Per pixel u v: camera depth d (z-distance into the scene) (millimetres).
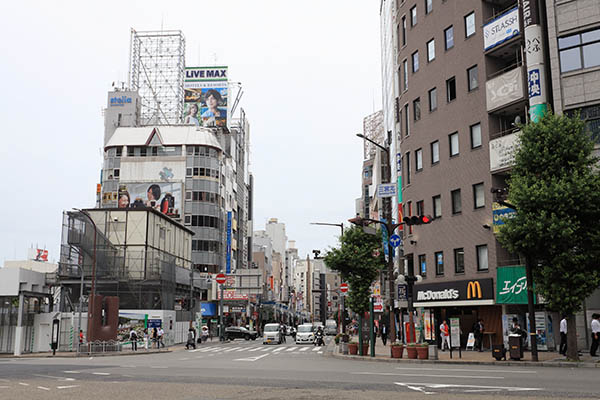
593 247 21078
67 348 41406
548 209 21188
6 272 40688
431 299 34531
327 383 14133
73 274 51250
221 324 63188
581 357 22328
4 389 13445
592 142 21922
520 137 22875
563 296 21109
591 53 26672
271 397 11367
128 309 51062
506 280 29328
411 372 17422
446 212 34719
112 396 11789
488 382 13781
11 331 41594
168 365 23031
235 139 106000
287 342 61812
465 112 33781
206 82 94938
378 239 34312
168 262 56031
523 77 29625
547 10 28047
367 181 103062
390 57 56719
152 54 93250
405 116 41188
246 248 113688
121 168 80938
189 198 80562
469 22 34250
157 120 91125
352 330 65188
